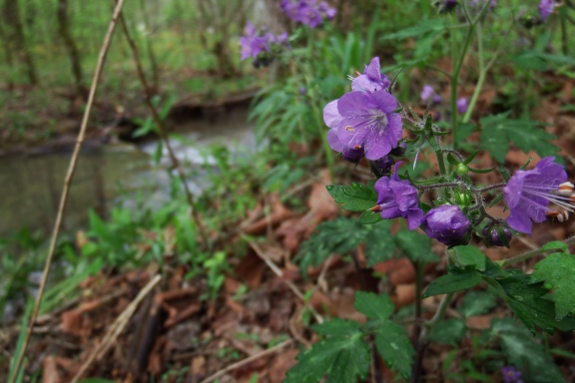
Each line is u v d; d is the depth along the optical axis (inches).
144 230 12.2
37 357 9.2
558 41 13.4
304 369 4.9
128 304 9.8
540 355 5.4
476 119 10.8
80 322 9.6
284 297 9.0
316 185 11.1
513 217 3.4
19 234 14.1
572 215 8.1
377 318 5.2
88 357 8.7
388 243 6.1
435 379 6.7
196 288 9.7
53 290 11.3
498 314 7.3
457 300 7.7
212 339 8.5
